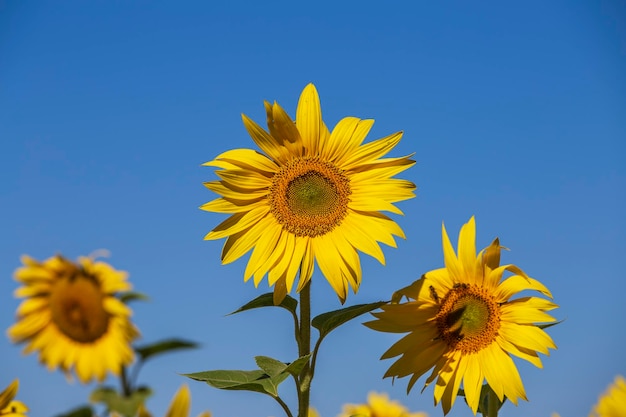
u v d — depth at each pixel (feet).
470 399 4.62
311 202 4.75
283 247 4.73
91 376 3.28
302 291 4.59
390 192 4.74
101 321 3.29
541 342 4.59
